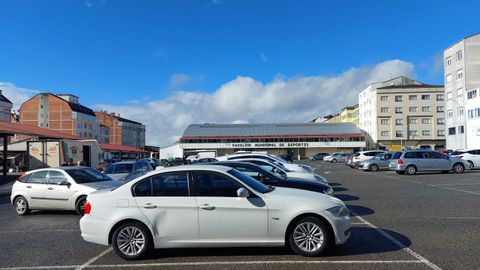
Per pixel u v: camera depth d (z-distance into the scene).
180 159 54.28
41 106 94.44
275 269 5.51
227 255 6.29
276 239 6.07
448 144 60.56
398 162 24.78
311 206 6.07
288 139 90.62
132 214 6.27
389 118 90.06
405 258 5.90
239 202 6.13
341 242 6.12
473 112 53.06
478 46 56.16
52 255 6.68
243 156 16.91
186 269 5.66
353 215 9.87
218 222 6.12
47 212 12.13
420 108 89.25
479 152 27.83
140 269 5.77
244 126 98.38
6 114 91.75
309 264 5.70
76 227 9.28
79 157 26.84
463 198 12.59
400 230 7.92
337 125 95.88
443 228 8.01
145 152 89.44
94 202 6.52
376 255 6.10
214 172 6.41
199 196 6.25
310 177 12.72
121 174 17.42
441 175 23.20
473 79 56.09
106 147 68.31
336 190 16.08
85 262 6.21
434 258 5.86
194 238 6.18
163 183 6.44
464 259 5.77
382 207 11.10
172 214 6.23
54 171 11.79
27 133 26.47
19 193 11.62
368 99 97.31
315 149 90.94
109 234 6.36
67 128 94.12
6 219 10.91
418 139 89.06
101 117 126.75
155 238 6.21
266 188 6.59
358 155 35.47
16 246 7.41
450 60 59.97
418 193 14.28
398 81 96.94
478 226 8.13
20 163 38.12
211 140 91.31
